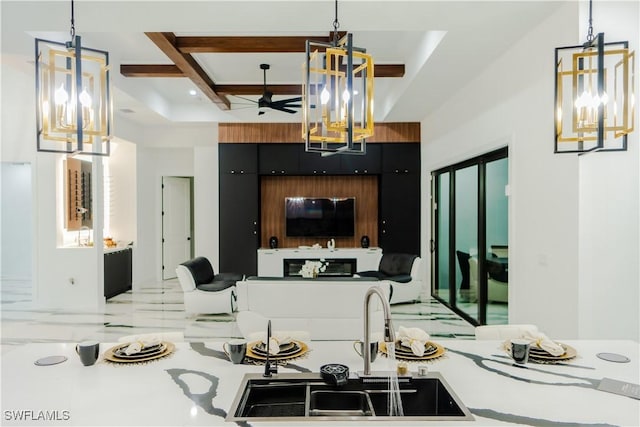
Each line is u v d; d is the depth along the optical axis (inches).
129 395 58.9
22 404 56.0
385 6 119.5
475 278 203.5
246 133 309.0
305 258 305.6
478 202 192.5
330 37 174.1
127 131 298.0
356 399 64.5
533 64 135.9
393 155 307.4
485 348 79.3
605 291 113.2
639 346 79.5
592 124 80.7
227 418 52.4
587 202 113.0
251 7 120.5
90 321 214.5
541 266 132.3
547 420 51.6
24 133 242.2
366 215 329.1
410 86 204.2
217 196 326.0
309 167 311.0
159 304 254.7
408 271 255.0
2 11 125.0
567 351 74.7
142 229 323.0
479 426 50.3
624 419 51.8
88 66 190.7
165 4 119.9
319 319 156.1
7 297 274.5
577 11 112.1
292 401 64.2
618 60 109.3
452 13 124.8
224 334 191.9
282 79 251.0
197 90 274.5
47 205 242.7
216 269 324.8
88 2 118.8
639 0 110.5
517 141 147.7
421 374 65.7
